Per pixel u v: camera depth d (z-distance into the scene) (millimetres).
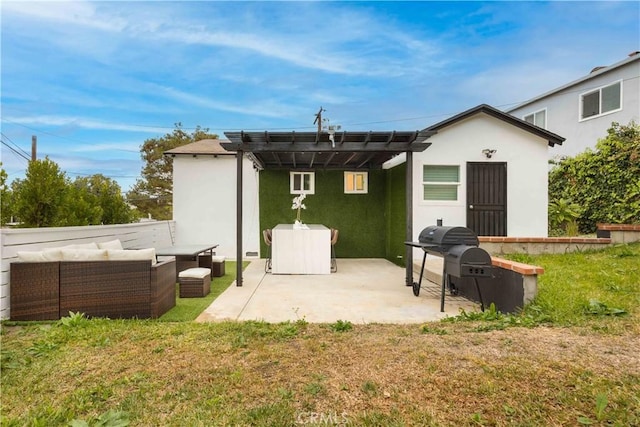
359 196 10094
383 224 10094
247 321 4094
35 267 4199
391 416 2188
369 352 3074
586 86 12117
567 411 2156
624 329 3305
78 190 8969
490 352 2930
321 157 8711
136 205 21203
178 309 4691
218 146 11000
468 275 4320
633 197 9109
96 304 4234
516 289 4242
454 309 4773
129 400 2439
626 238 6543
